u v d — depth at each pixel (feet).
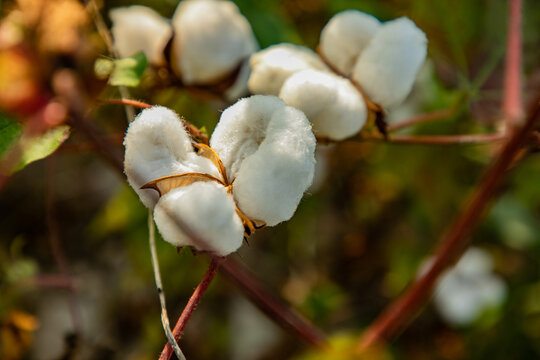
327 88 1.55
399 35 1.61
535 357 2.89
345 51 1.67
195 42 1.82
